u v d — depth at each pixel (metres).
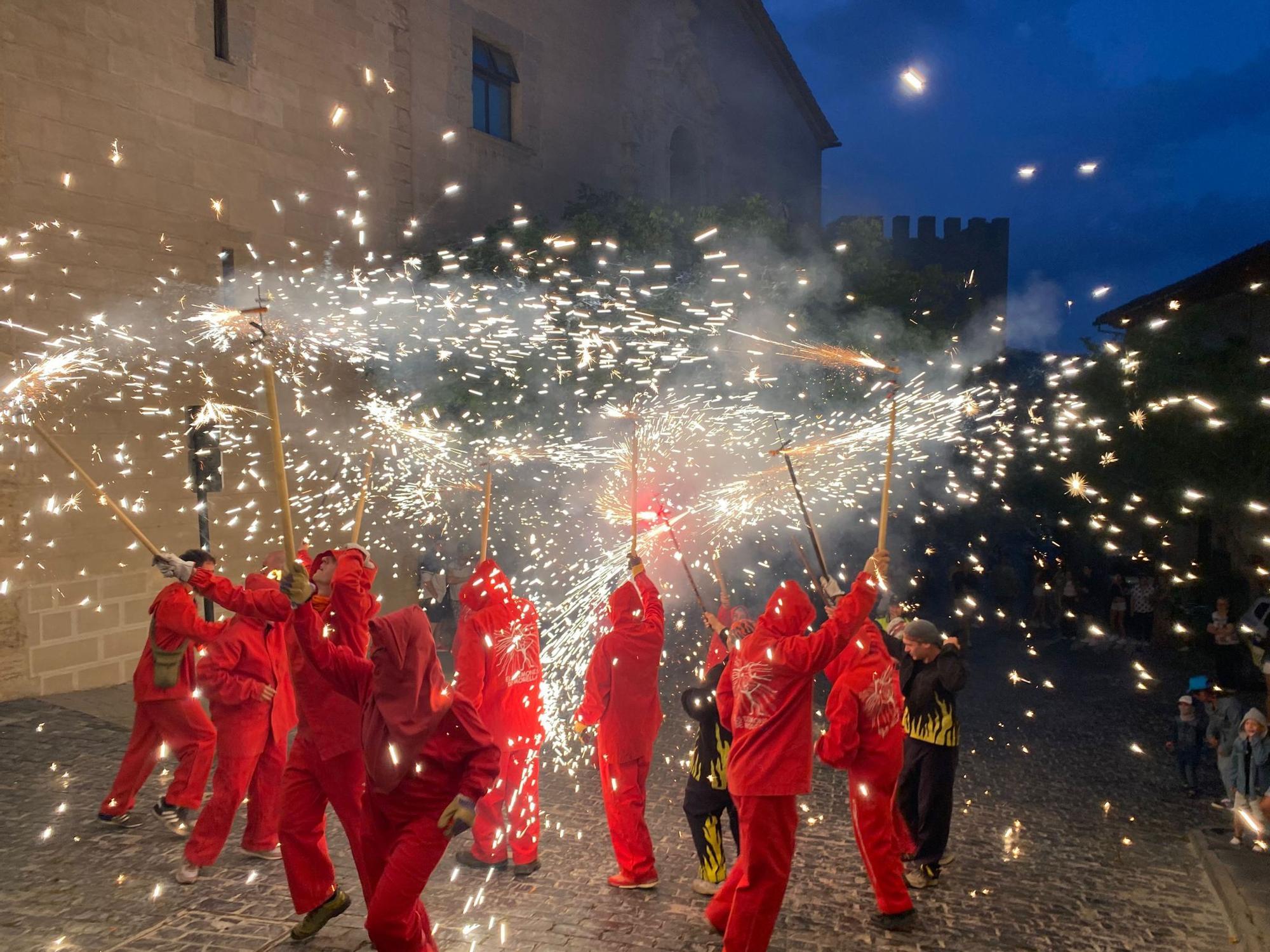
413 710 4.44
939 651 6.75
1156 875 7.12
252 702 6.09
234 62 13.95
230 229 13.84
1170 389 15.56
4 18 11.04
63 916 5.49
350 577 5.55
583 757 9.63
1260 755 7.90
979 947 5.58
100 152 12.07
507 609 6.50
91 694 11.35
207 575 5.36
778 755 4.98
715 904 5.44
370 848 4.64
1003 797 9.16
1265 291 15.99
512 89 20.27
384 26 16.80
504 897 6.00
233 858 6.42
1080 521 17.89
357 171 16.12
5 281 10.96
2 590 9.94
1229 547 17.14
